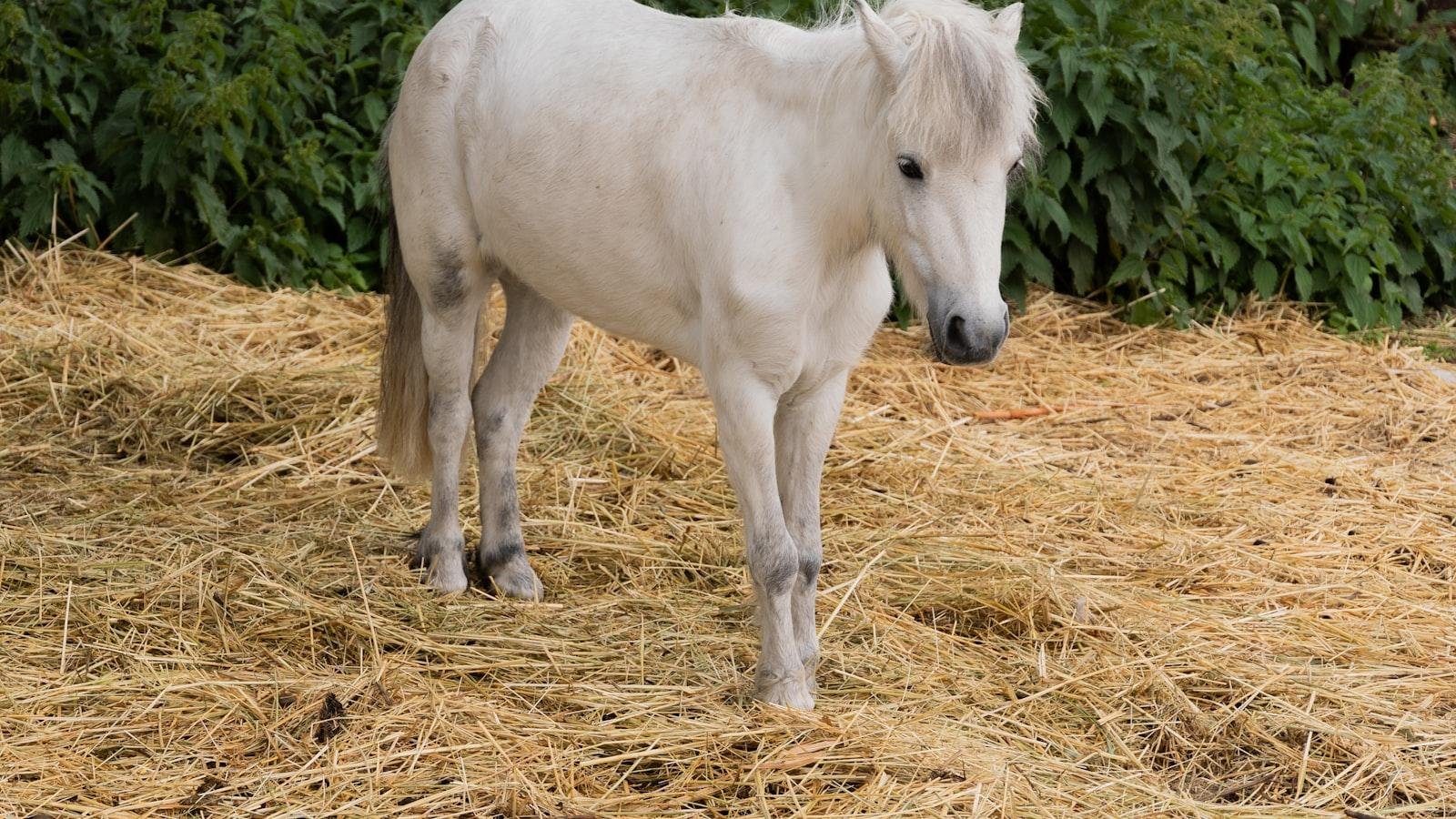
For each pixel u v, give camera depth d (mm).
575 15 4594
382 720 4020
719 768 3889
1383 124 9172
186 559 5016
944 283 3639
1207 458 6645
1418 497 6176
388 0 8312
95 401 6371
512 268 4742
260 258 7801
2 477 5688
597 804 3680
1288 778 4070
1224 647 4785
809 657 4375
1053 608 5004
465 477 5988
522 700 4246
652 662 4543
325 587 4926
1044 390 7422
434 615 4809
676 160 4129
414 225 4902
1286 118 9031
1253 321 8367
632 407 6680
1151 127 8078
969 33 3566
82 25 8102
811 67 3928
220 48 7883
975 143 3543
